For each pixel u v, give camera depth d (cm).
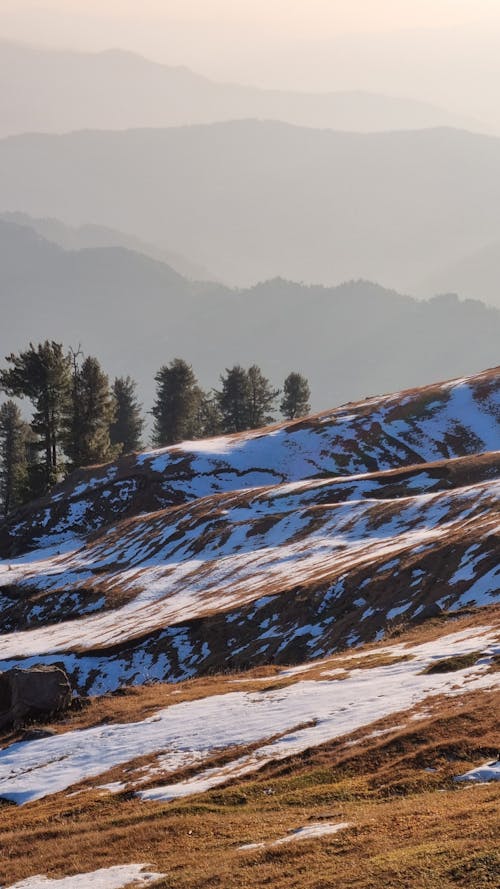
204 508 16550
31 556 17738
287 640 9581
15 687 7300
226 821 3988
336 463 19138
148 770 5203
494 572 8731
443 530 11338
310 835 3459
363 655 7169
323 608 9969
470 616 7750
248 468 19400
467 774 3878
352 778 4228
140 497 18825
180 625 10906
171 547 15138
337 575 10638
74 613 13475
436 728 4484
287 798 4106
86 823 4403
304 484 16538
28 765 5938
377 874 2806
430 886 2620
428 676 5709
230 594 11912
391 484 15650
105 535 17250
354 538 12800
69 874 3712
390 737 4556
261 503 15962
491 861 2670
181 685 7744
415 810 3456
